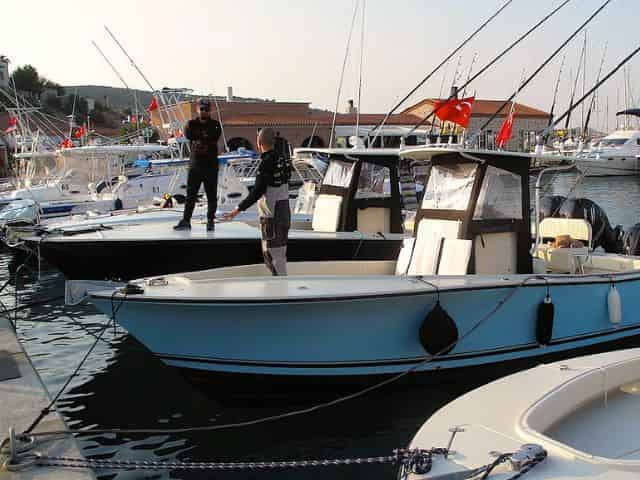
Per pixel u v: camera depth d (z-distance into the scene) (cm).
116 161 1891
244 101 4816
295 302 559
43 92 7994
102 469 511
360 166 1008
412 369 587
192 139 937
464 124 806
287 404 625
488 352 646
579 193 3212
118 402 652
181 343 595
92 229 1005
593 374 374
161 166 1881
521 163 711
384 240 968
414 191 1180
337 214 1010
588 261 805
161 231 959
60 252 927
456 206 700
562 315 675
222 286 600
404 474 279
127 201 1745
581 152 848
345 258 959
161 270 927
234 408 630
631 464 269
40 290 1241
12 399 529
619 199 2928
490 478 264
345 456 526
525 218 716
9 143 3391
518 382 367
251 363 595
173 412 625
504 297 636
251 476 498
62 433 456
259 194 684
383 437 558
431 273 698
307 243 938
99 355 813
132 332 600
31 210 1596
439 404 619
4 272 1425
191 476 501
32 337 903
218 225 1009
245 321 573
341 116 4819
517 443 293
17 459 410
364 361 608
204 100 933
